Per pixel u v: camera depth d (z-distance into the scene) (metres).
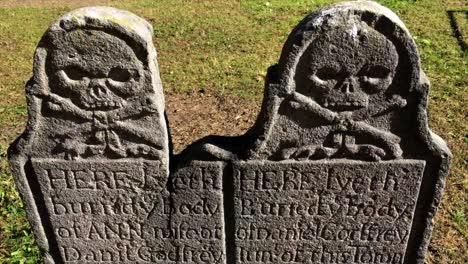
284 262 0.90
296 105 0.72
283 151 0.77
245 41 1.92
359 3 0.67
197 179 0.81
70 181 0.82
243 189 0.81
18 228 1.08
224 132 1.42
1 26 2.12
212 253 0.89
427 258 1.01
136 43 0.69
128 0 2.43
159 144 0.78
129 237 0.88
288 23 2.09
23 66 1.79
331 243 0.87
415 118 0.73
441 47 1.83
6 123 1.45
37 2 2.45
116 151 0.79
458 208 1.12
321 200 0.82
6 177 1.21
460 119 1.43
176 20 2.14
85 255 0.91
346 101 0.72
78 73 0.72
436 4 2.25
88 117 0.75
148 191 0.83
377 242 0.86
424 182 0.80
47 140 0.78
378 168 0.78
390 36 0.67
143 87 0.73
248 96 1.57
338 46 0.68
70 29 0.68
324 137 0.76
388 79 0.70
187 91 1.60
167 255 0.90
